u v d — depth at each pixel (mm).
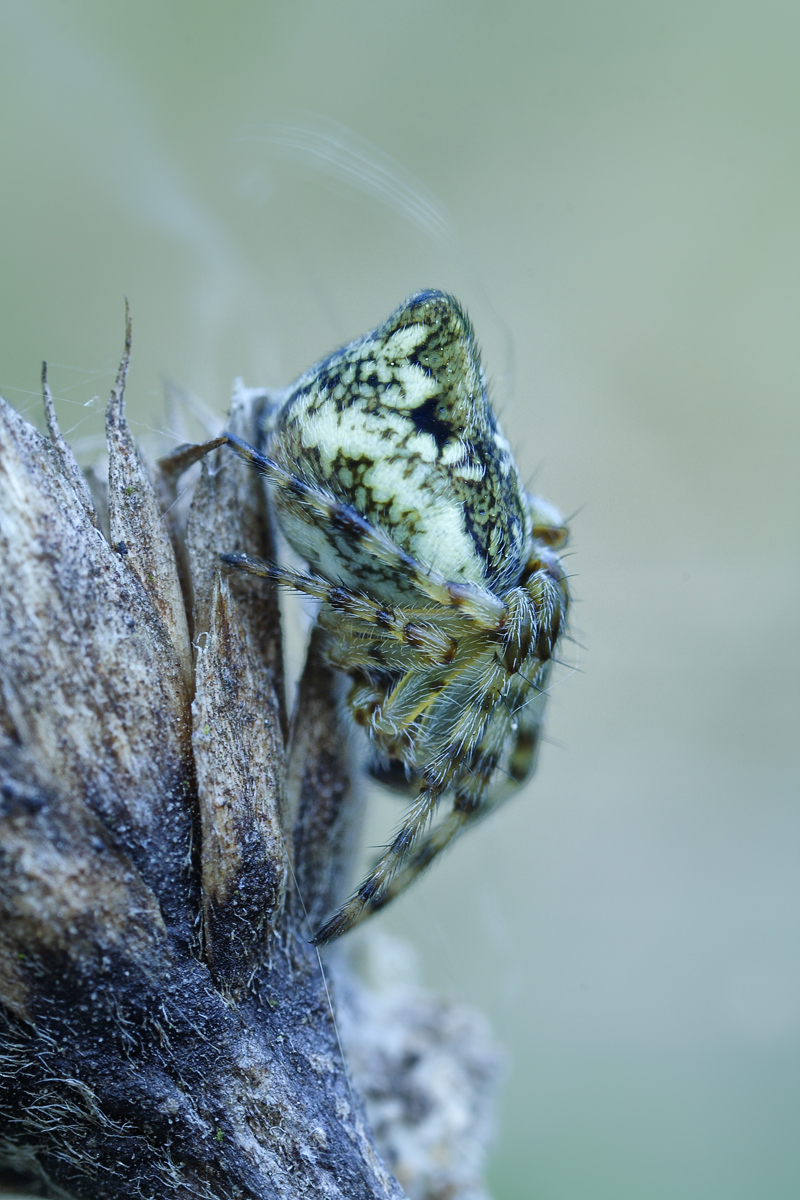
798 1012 93
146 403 98
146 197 103
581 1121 88
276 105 110
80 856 47
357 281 108
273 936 49
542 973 98
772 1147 85
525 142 119
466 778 51
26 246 99
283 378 104
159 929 48
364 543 49
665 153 121
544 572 51
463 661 51
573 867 106
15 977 47
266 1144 48
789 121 121
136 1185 48
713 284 121
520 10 119
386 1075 55
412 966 60
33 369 97
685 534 119
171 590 48
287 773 49
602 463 118
